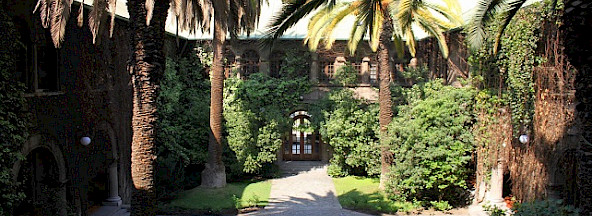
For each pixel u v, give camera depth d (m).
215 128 20.92
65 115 14.06
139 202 10.56
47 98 13.09
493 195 17.08
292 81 24.25
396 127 18.64
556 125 14.55
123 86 18.05
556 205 11.16
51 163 13.70
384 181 19.67
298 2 12.20
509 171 17.05
